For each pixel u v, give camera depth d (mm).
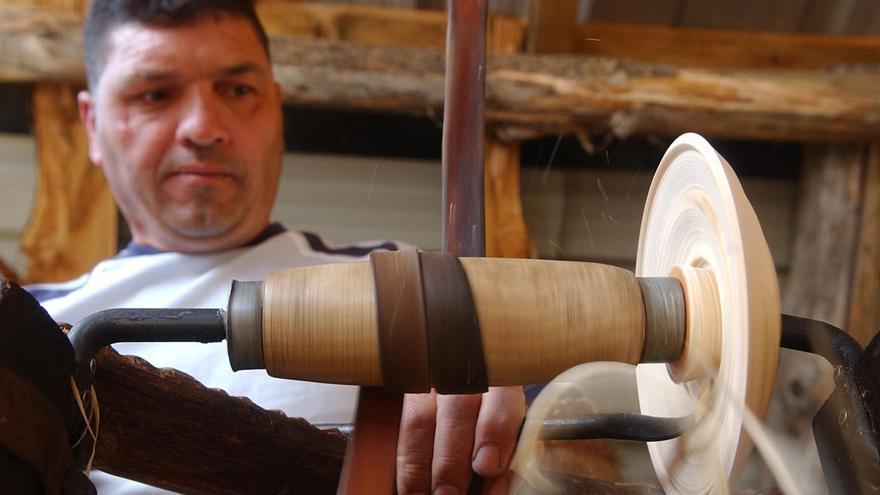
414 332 402
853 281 1982
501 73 1808
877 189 1960
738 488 502
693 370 435
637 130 1835
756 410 400
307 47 1814
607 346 423
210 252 1106
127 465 491
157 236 1122
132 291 1063
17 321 375
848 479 423
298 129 1948
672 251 517
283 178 1927
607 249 1677
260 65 1100
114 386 473
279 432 541
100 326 429
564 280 428
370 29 1936
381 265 415
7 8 1778
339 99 1818
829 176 2002
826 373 1073
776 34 2025
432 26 1940
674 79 1830
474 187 537
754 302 398
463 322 405
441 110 1832
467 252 526
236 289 427
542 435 542
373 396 444
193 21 1052
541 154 1916
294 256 1110
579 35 1963
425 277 410
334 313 408
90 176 1844
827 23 2018
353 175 1940
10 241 1884
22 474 375
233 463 526
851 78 1859
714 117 1830
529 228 1915
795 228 2088
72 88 1836
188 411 502
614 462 705
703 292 435
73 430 432
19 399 372
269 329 410
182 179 1058
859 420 417
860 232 1975
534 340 413
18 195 1867
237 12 1081
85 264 1835
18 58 1758
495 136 1866
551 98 1807
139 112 1061
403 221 1958
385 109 1836
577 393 547
